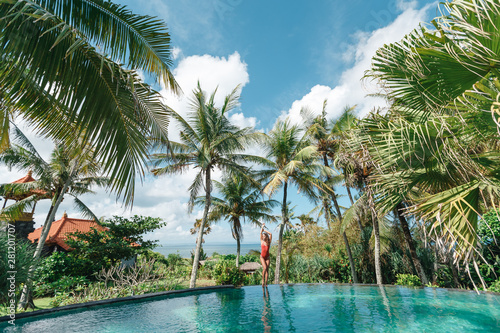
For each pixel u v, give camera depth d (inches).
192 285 550.0
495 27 108.5
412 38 129.8
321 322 210.1
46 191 604.7
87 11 145.2
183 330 195.8
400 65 141.6
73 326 204.7
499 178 146.6
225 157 703.1
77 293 447.8
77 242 641.6
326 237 767.1
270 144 783.1
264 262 405.4
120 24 157.0
